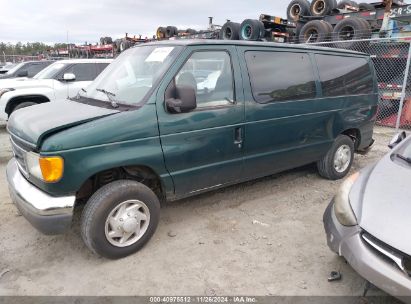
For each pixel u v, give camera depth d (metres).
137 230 3.23
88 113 3.04
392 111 9.36
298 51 4.39
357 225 2.51
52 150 2.69
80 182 2.84
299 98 4.29
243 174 3.98
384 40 8.52
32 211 2.83
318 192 4.79
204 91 3.46
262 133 3.94
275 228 3.79
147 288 2.83
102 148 2.88
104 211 2.97
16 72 10.80
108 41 21.27
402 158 3.21
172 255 3.26
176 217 3.99
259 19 12.01
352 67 5.09
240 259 3.22
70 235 3.58
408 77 8.82
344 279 2.96
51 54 27.55
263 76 3.93
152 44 3.84
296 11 12.80
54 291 2.78
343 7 12.83
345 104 4.91
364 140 5.48
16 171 3.31
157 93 3.16
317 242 3.53
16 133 3.13
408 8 9.66
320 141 4.74
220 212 4.14
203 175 3.59
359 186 2.88
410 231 2.26
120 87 3.53
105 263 3.14
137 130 3.04
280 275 3.01
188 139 3.35
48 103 3.74
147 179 3.50
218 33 13.51
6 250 3.32
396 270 2.21
